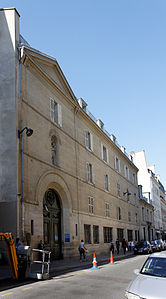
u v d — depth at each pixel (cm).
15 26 1944
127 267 1730
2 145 1766
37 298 865
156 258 756
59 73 2461
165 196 9531
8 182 1709
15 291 966
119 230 3838
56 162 2289
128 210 4384
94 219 2930
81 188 2700
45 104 2202
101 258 2403
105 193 3391
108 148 3728
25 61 1969
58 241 2261
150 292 581
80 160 2756
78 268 1727
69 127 2594
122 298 855
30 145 1912
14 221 1653
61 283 1135
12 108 1806
